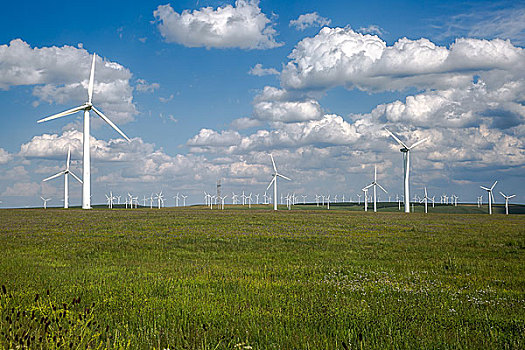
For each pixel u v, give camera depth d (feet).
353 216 276.41
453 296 51.21
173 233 142.61
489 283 63.26
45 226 168.86
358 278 66.33
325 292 52.65
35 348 25.26
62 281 54.39
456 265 81.56
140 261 87.66
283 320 37.04
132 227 165.17
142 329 32.99
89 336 27.99
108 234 138.92
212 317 37.47
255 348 29.89
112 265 79.61
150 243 117.08
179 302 43.34
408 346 30.66
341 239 130.41
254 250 107.65
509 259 92.27
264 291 51.70
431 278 67.31
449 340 32.48
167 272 70.33
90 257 92.99
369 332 33.86
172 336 31.48
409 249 108.68
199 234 139.54
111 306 40.98
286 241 125.18
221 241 123.03
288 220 214.07
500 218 289.33
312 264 84.58
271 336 32.17
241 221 200.03
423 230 165.68
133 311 39.06
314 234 144.77
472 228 177.99
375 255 97.66
